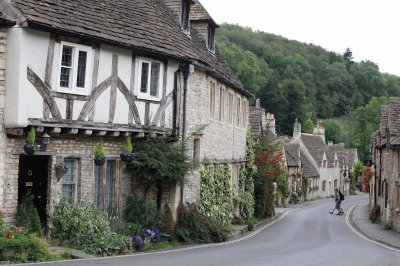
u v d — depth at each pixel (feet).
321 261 46.21
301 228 88.28
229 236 67.36
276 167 108.78
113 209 50.96
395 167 92.68
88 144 48.11
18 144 41.34
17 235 37.60
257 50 353.92
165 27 58.75
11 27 39.50
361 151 309.22
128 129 49.90
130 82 50.42
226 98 79.61
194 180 63.26
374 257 52.37
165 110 55.21
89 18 46.85
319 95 379.55
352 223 103.81
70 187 47.21
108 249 44.32
